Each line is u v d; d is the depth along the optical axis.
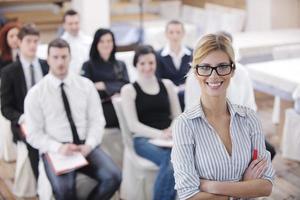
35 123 2.87
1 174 3.69
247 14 6.00
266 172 1.78
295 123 3.84
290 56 4.67
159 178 2.80
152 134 3.05
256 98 5.36
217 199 1.73
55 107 2.90
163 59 3.88
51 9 6.52
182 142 1.74
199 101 1.83
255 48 4.87
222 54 1.69
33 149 3.05
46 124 2.91
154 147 2.99
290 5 5.86
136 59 3.18
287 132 3.91
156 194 2.81
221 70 1.69
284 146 3.95
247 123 1.80
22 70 3.31
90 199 2.79
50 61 2.89
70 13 4.25
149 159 3.00
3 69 3.28
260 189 1.75
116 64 3.81
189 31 5.79
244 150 1.76
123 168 3.25
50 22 6.13
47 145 2.85
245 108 1.83
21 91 3.29
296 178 3.61
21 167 3.23
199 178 1.75
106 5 5.57
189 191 1.72
